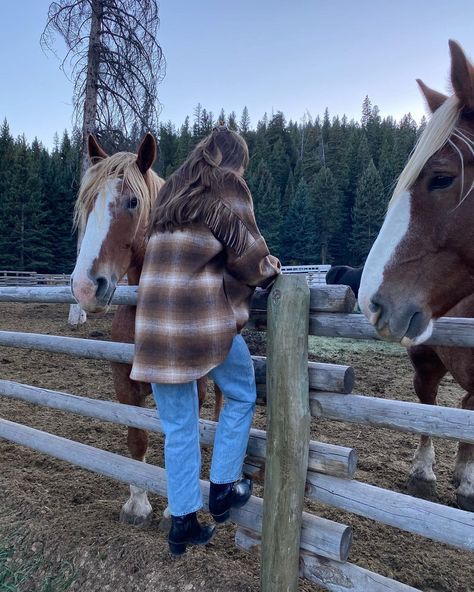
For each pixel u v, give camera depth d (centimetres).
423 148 166
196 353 170
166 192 178
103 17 984
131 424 257
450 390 570
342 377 185
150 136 269
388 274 165
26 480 336
